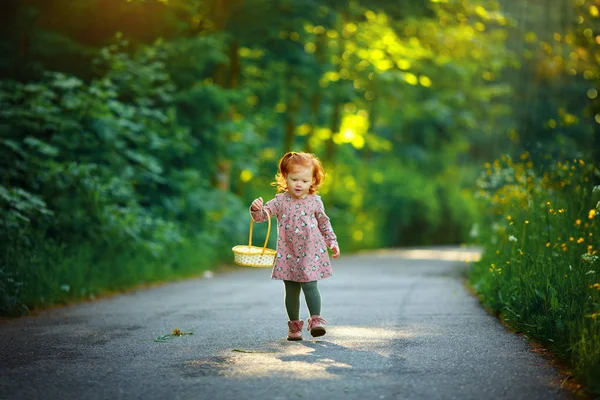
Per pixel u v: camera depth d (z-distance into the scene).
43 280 11.47
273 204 7.82
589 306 6.74
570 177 10.80
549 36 19.03
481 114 35.22
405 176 41.75
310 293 7.64
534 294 7.87
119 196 15.77
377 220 38.78
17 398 5.38
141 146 17.44
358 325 8.62
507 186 11.99
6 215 11.56
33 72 16.78
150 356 6.85
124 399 5.30
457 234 42.81
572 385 5.57
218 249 21.58
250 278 17.19
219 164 21.16
